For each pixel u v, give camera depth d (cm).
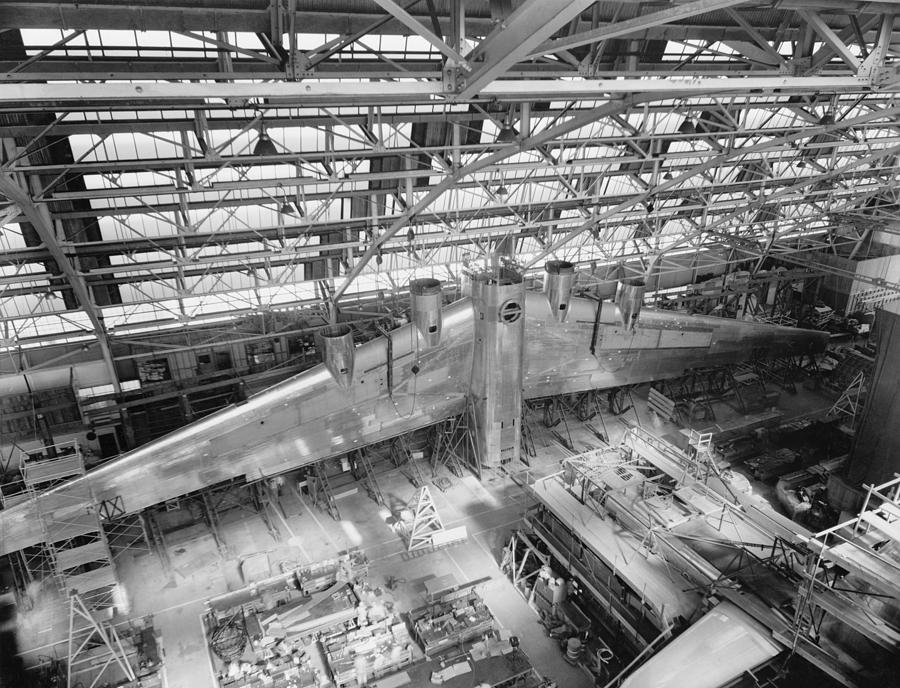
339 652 2125
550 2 791
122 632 2242
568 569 2353
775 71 1652
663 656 1755
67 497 2294
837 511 2680
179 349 2939
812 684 1816
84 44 1495
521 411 3050
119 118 1780
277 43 1394
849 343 4522
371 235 2922
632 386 3828
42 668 2120
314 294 3406
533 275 3797
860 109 3161
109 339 2858
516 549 2641
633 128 2469
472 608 2272
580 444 3475
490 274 2784
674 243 3697
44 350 2848
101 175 2056
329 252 3012
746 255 4781
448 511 2925
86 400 2841
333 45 1371
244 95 1299
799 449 3369
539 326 2991
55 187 2027
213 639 2222
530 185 3073
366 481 3162
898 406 2373
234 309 3167
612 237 3938
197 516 2964
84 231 2298
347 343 2561
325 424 2747
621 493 2427
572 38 1088
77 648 2172
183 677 2125
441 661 2100
